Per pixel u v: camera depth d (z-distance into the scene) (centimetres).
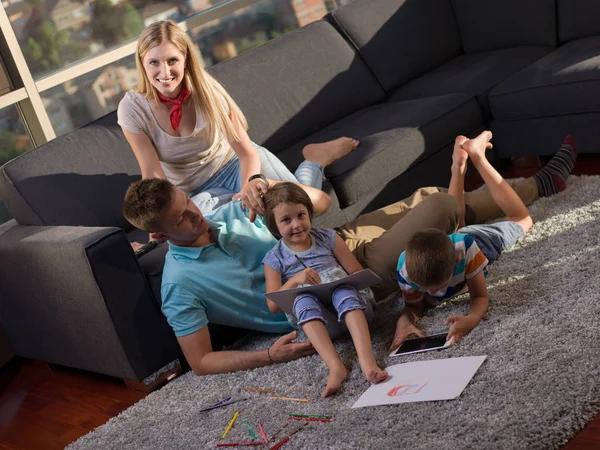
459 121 338
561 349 197
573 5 359
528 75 336
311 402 214
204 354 248
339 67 371
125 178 304
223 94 290
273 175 292
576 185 304
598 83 309
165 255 259
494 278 251
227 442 206
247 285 253
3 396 295
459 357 209
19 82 368
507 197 278
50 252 255
